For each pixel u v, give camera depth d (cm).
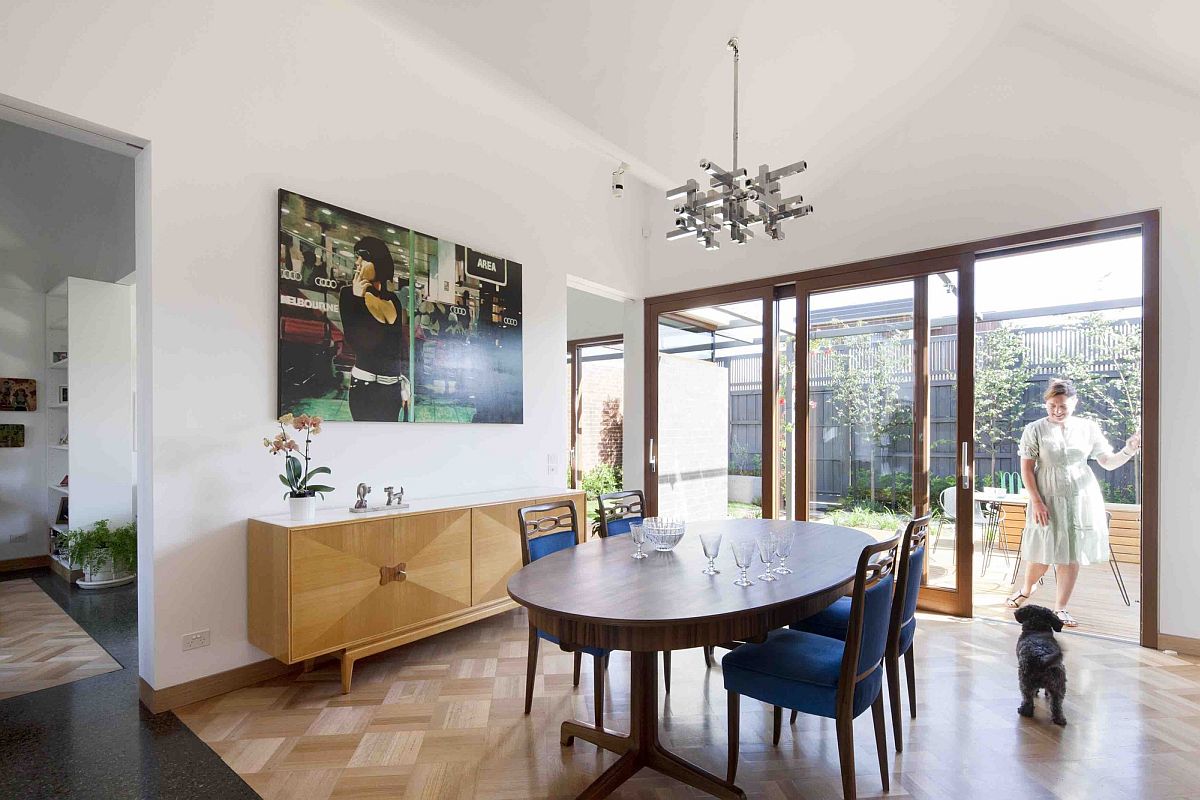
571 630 189
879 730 210
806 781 218
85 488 487
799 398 485
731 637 187
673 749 241
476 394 417
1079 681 302
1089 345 544
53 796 208
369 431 356
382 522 308
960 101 418
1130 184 360
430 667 323
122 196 514
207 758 232
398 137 374
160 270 273
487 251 430
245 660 297
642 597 196
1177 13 291
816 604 211
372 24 359
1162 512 345
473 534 353
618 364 787
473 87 418
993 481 586
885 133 439
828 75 359
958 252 418
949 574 415
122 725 257
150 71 270
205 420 287
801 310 485
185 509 279
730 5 291
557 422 486
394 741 245
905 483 437
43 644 346
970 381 411
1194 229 341
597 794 203
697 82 326
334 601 288
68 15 247
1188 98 345
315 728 256
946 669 318
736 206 267
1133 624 386
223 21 296
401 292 370
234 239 298
